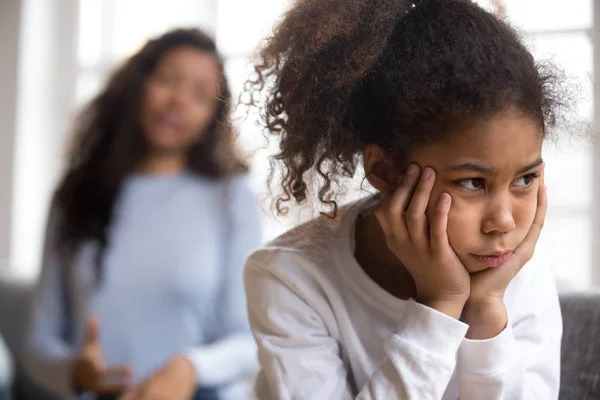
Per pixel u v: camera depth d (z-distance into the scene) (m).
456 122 0.76
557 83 0.84
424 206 0.80
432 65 0.79
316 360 0.89
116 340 1.70
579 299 1.02
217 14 2.63
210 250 1.73
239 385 1.65
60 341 1.79
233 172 1.78
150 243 1.73
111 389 1.58
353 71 0.84
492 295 0.86
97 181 1.76
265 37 0.95
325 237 0.95
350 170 0.89
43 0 2.94
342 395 0.89
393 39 0.84
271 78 0.93
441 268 0.82
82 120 1.84
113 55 2.88
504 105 0.75
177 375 1.52
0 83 2.92
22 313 2.34
